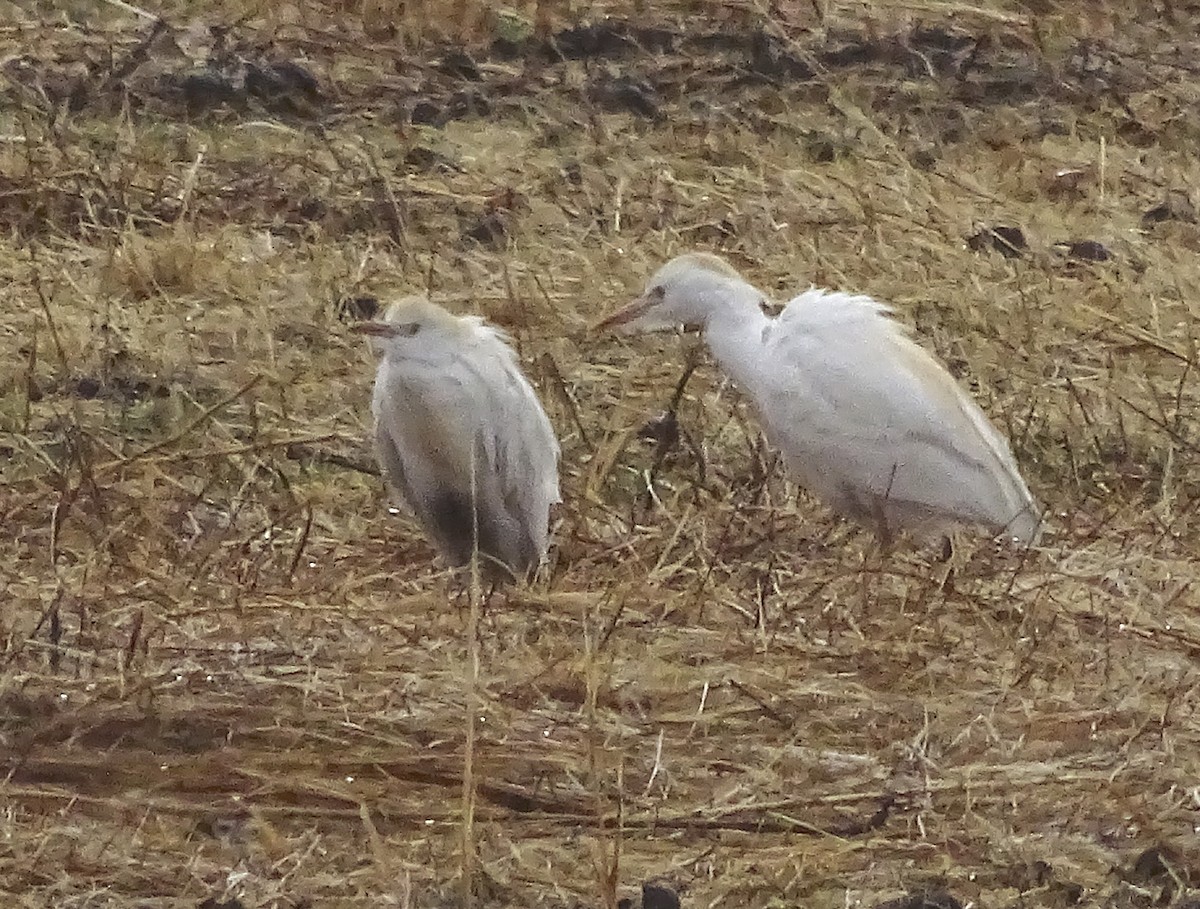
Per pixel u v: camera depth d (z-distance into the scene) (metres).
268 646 9.93
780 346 11.78
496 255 16.33
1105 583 11.02
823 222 17.23
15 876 8.04
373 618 10.32
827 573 11.29
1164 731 9.40
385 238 16.58
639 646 10.16
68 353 14.09
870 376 11.42
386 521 12.12
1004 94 21.77
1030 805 8.88
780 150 19.23
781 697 9.68
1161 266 16.75
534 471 11.65
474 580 8.80
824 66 21.81
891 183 18.03
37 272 15.05
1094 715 9.57
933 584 10.90
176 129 18.73
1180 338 15.23
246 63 20.14
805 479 11.88
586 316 15.21
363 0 22.30
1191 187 19.31
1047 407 14.05
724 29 22.69
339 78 20.50
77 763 8.78
